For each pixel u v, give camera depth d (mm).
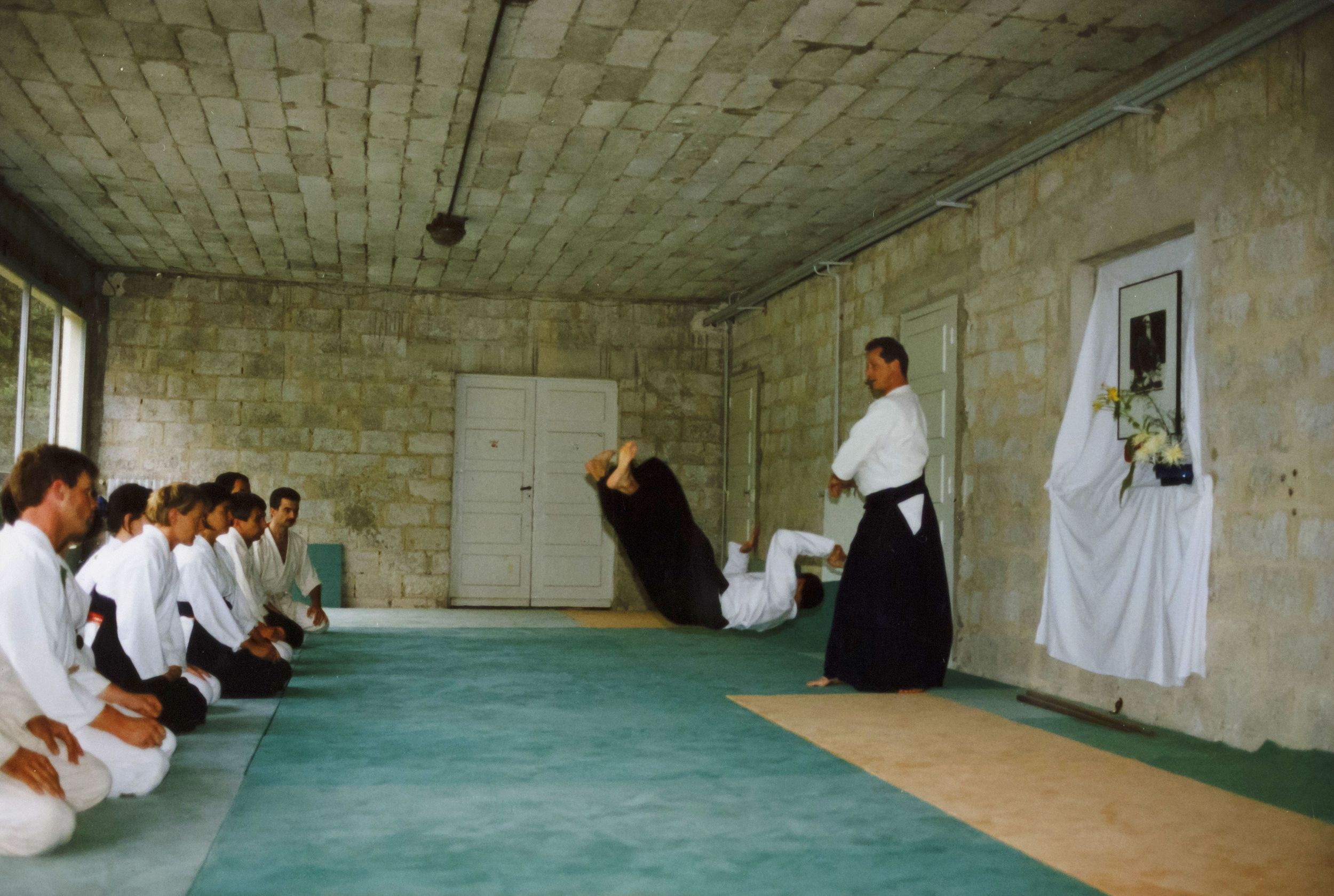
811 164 7402
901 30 5348
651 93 6223
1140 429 5395
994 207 7035
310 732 4734
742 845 3195
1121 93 5531
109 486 10859
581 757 4340
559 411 12008
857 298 8992
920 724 5148
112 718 3467
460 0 5105
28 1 5180
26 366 8711
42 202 8594
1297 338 4617
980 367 7137
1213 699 4953
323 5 5172
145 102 6469
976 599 7051
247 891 2703
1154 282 5648
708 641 8750
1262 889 2887
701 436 12227
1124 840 3322
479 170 7664
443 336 11734
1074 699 5980
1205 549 5027
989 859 3107
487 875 2869
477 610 11500
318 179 7922
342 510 11414
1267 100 4828
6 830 2863
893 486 6117
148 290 11016
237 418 11195
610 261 10320
